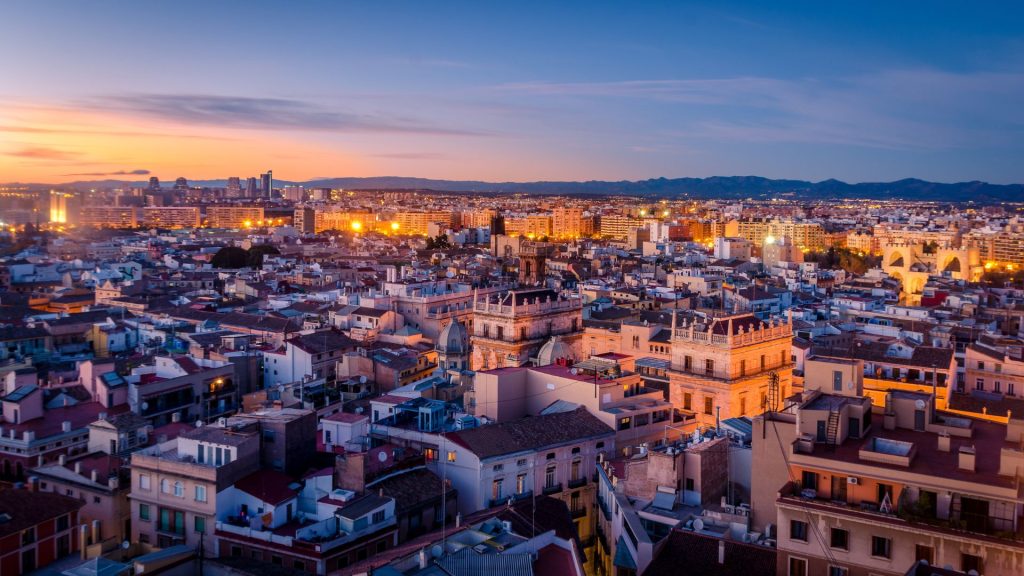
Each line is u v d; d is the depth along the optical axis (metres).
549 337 190.12
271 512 94.19
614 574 84.50
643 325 184.62
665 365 167.00
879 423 86.00
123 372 156.00
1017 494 66.38
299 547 88.44
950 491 68.88
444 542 78.25
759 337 153.75
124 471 110.38
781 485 81.94
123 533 107.19
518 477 109.31
